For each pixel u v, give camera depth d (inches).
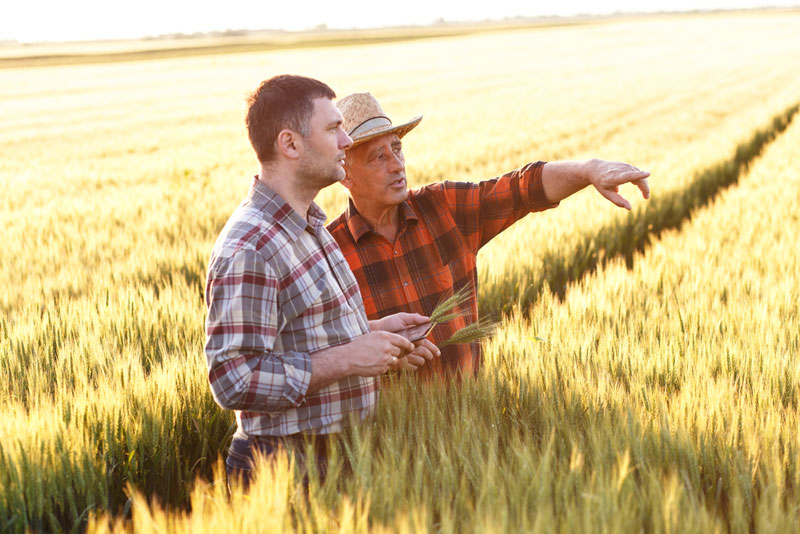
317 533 68.9
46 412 100.5
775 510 67.4
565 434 89.0
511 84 1339.8
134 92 1487.5
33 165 613.6
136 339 152.7
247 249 78.4
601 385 102.3
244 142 753.6
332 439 80.9
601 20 7027.6
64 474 92.3
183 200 387.9
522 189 112.0
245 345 77.6
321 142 81.8
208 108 1154.7
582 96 1086.4
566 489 71.8
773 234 275.4
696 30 3107.8
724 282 199.9
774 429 90.8
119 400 109.3
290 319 82.0
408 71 1705.2
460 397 99.2
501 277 219.3
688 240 268.7
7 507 86.6
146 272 239.5
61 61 2810.0
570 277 261.0
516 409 100.6
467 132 706.2
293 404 80.0
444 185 117.0
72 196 438.3
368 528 70.7
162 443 108.5
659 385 116.4
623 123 745.6
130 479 103.3
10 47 6328.7
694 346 132.3
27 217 354.0
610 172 103.1
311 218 87.7
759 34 2721.5
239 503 71.8
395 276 112.6
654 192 367.9
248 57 2422.5
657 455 84.0
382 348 83.2
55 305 197.2
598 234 293.3
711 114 815.7
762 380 111.0
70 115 1101.1
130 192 441.1
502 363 115.9
